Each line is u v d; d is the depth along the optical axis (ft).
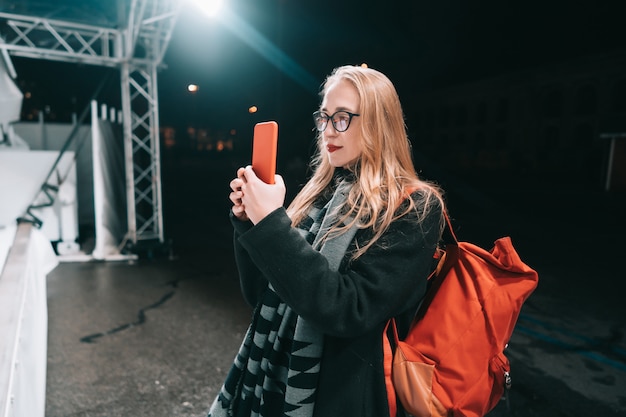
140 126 31.99
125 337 12.19
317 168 4.26
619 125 58.90
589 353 11.45
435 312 3.60
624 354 11.43
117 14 20.08
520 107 110.73
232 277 18.49
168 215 36.22
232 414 4.03
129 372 10.21
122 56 21.12
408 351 3.46
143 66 21.45
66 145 20.61
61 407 8.75
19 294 6.93
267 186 2.96
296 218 4.02
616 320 13.75
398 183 3.38
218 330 12.80
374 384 3.32
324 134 3.60
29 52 19.51
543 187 64.03
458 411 3.39
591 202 47.21
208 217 35.65
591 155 92.48
